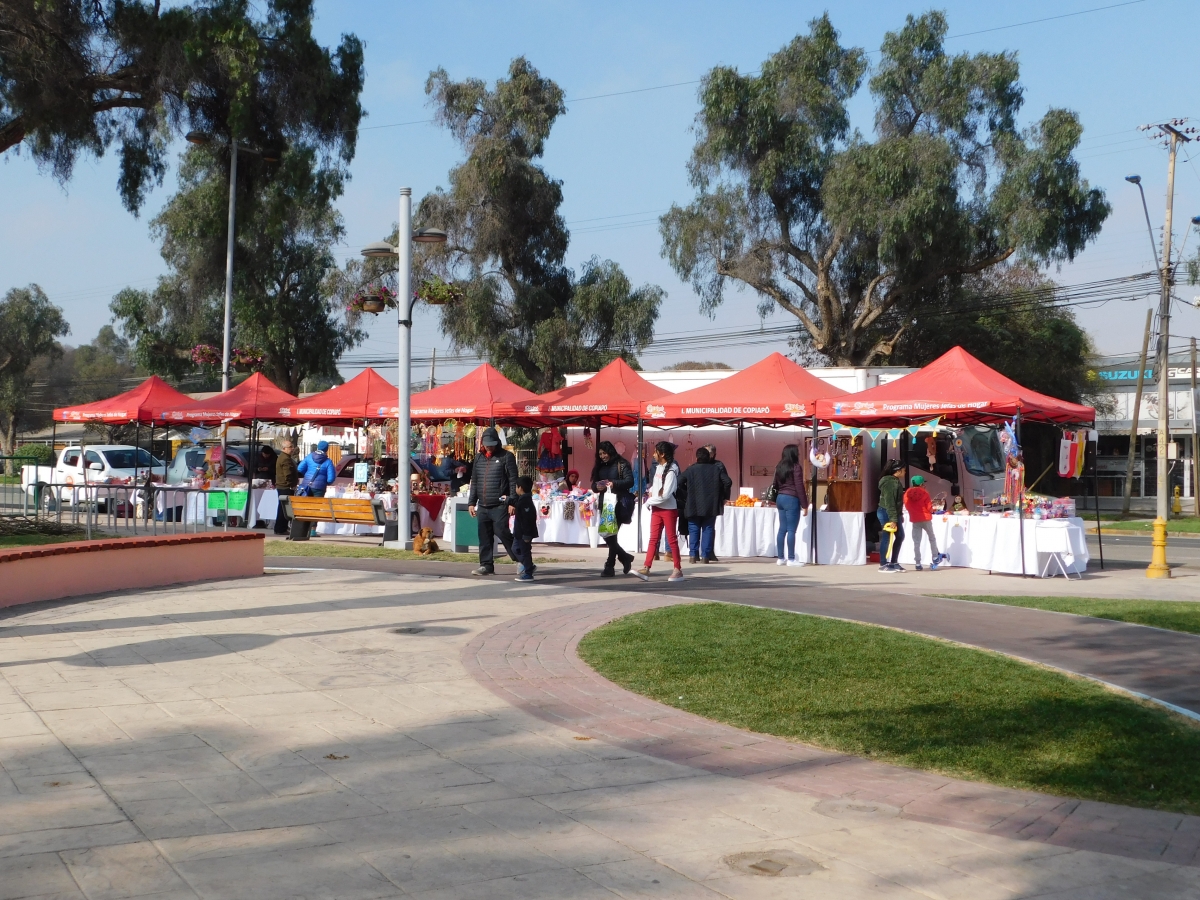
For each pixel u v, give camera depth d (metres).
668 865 4.23
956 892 4.04
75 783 5.07
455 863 4.19
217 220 23.83
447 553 16.98
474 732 6.23
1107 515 39.56
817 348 38.97
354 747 5.84
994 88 34.00
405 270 17.52
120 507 14.91
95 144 19.11
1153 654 9.09
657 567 15.95
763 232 37.44
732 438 22.16
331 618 10.21
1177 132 29.58
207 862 4.12
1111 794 5.27
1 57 17.03
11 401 77.50
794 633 9.43
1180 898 4.03
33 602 10.98
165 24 18.06
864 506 19.19
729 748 6.02
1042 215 31.83
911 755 5.88
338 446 24.44
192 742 5.85
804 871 4.21
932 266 34.16
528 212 39.53
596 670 8.05
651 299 39.91
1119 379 47.19
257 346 44.31
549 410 19.86
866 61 36.41
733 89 35.84
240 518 21.11
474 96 38.94
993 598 12.54
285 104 19.98
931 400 16.34
